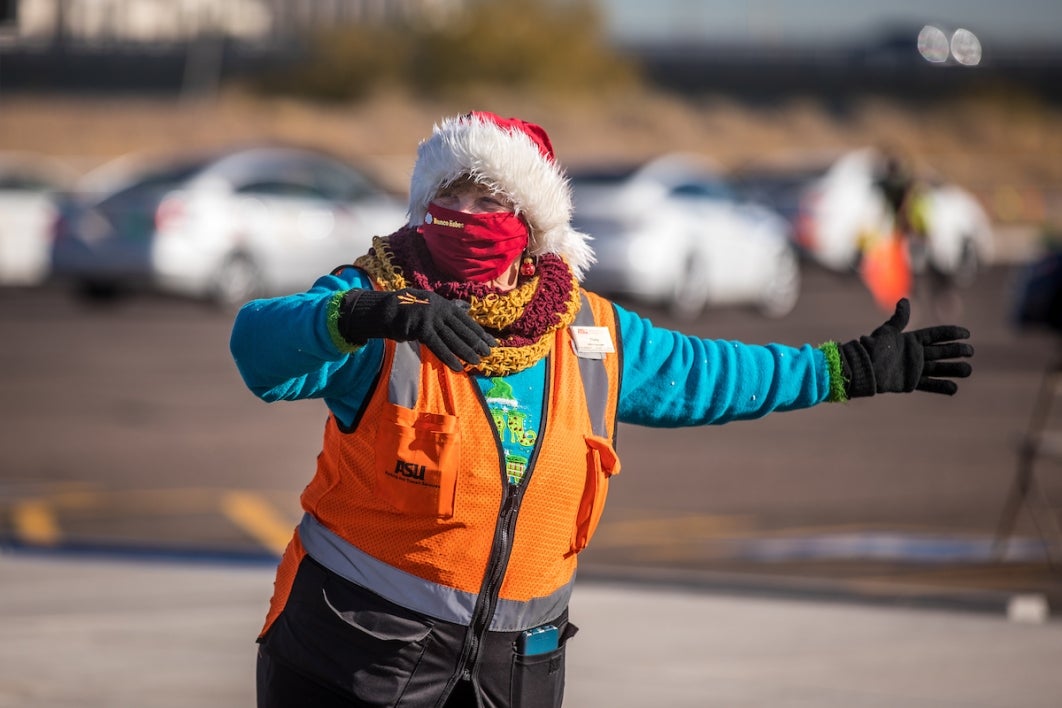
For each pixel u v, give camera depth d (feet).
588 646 52.37
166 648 51.72
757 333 158.61
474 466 24.79
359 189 183.73
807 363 27.17
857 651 51.98
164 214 163.22
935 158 503.20
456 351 23.06
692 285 171.63
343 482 25.35
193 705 45.80
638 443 101.50
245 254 168.66
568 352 26.14
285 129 468.34
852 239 215.51
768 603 58.49
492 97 571.69
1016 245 301.63
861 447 98.99
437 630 25.09
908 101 624.59
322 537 25.68
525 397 25.53
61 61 527.81
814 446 99.60
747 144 531.09
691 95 620.90
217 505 78.38
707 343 27.48
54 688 47.06
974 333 160.86
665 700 46.34
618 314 27.30
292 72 559.79
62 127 446.60
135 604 57.26
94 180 295.07
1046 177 475.72
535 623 26.03
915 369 27.25
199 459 91.76
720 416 27.07
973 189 389.39
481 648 25.38
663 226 166.40
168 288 166.09
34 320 163.32
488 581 25.18
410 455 24.34
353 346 23.35
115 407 110.63
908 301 27.89
